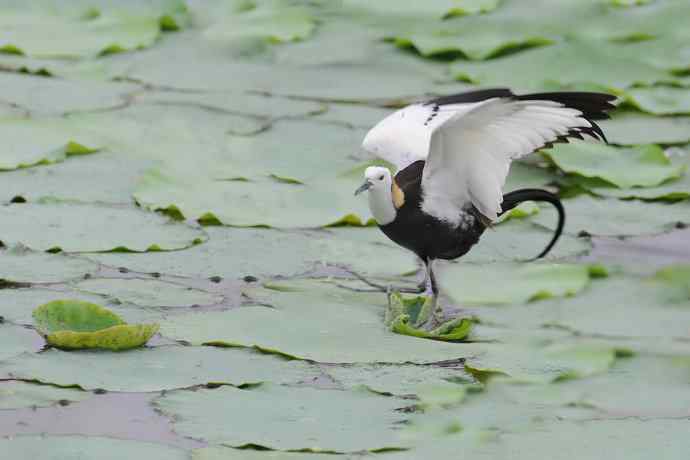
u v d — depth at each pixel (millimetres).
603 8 19344
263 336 10289
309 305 10992
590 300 11414
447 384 9656
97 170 13836
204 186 13508
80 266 11453
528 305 11312
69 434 8547
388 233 11172
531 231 12977
